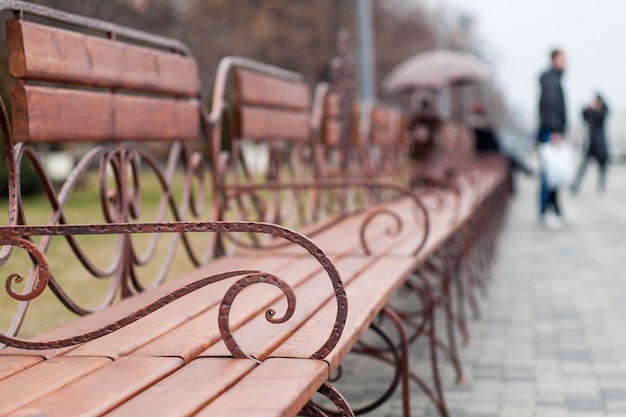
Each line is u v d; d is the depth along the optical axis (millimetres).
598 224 17812
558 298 9531
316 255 2863
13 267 9539
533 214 20781
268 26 41688
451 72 23688
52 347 2918
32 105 3678
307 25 45031
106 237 13008
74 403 2391
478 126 23078
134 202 4844
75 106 4062
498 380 6348
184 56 5707
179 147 5590
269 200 13445
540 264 12234
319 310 3732
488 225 12438
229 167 6629
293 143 8453
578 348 7195
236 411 2322
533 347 7312
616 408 5555
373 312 3748
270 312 2838
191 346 3037
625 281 10484
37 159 3799
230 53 38375
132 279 4680
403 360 4586
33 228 2869
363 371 6633
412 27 60156
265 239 7332
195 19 35094
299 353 2945
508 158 23953
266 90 7320
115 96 4516
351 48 46750
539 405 5684
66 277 9070
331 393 2887
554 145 17062
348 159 10242
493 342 7570
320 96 9375
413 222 7660
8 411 2328
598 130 26859
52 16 3916
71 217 15406
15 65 3629
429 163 14445
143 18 23391
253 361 2857
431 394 5480
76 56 4094
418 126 16703
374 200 11344
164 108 5188
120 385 2572
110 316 3590
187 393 2490
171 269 10062
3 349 3062
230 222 2854
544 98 16609
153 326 3398
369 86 19922
